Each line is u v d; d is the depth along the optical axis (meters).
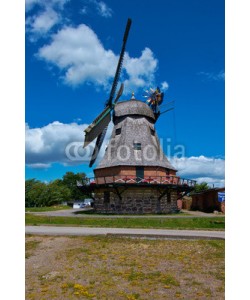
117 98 38.25
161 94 41.75
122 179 34.03
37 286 11.48
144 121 38.81
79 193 103.69
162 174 36.62
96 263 14.20
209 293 10.77
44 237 19.44
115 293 10.75
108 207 35.25
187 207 54.16
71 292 10.87
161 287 11.30
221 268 13.48
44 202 71.81
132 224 25.89
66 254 15.74
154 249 16.56
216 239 18.61
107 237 19.12
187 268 13.49
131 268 13.45
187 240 18.42
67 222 27.09
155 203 34.91
